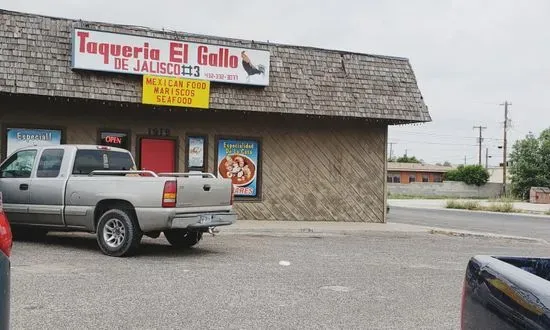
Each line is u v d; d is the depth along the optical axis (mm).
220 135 17297
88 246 11664
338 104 17156
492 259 3469
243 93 16328
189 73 15680
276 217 17906
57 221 11219
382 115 17547
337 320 6832
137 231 10477
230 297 7727
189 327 6297
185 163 16906
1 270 3109
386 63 18297
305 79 17078
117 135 16203
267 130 17828
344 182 18625
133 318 6551
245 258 10914
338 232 16281
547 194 51875
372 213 18922
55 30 14750
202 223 10742
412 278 9727
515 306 2977
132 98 15133
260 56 16406
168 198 10273
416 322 6906
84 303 7117
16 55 14109
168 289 8023
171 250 11609
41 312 6656
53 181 11250
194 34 16328
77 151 11406
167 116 16719
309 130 18266
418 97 18250
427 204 44594
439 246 14711
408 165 94312
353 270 10219
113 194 10609
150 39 15297
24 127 15234
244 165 17594
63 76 14477
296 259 11117
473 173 74812
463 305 3461
